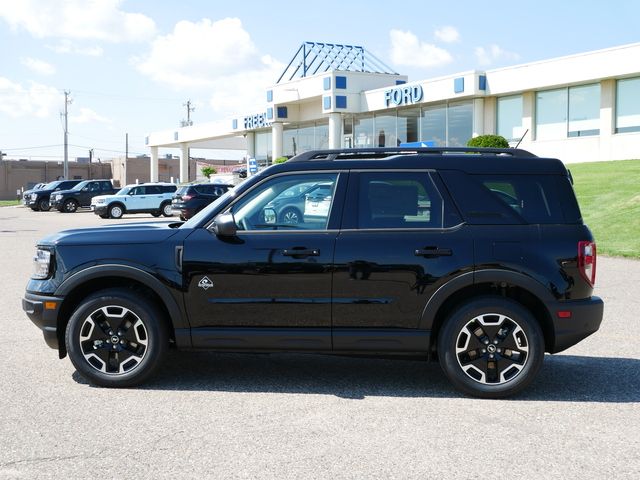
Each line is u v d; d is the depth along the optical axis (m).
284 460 4.12
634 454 4.26
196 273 5.55
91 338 5.66
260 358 6.75
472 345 5.45
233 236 5.59
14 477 3.87
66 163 81.75
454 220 5.54
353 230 5.55
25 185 89.00
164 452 4.25
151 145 71.25
